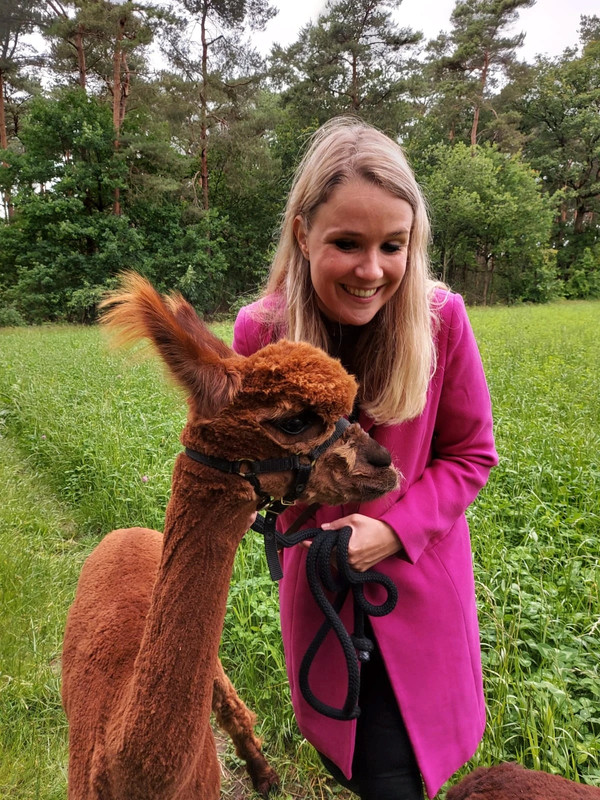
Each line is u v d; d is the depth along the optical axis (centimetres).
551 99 4522
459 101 4059
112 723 160
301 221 160
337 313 159
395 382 163
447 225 3675
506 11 3991
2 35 3019
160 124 2894
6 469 580
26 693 305
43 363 1066
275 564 150
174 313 145
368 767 179
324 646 183
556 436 529
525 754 237
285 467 142
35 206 2677
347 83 3219
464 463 177
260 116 3069
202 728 149
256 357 144
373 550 160
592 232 4700
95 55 2983
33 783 258
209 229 3091
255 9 2886
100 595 220
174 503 147
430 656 175
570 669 264
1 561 397
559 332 1519
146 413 673
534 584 312
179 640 143
